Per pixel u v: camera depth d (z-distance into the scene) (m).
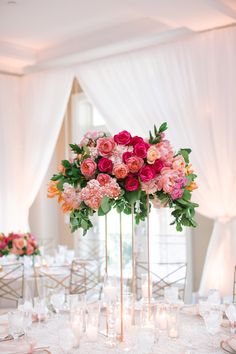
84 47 6.36
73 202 2.86
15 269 5.47
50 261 6.48
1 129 7.29
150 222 7.10
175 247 6.85
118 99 6.30
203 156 5.57
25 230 7.40
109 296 3.29
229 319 3.02
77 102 8.17
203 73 5.58
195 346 2.78
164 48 5.90
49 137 7.19
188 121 5.69
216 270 5.49
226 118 5.44
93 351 2.71
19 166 7.43
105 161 2.80
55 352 2.73
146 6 4.77
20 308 3.41
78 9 5.48
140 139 2.83
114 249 7.75
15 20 5.79
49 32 6.25
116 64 6.34
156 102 5.96
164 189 2.79
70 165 2.91
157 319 2.84
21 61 6.84
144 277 3.52
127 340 2.72
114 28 6.06
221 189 5.47
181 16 5.07
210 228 6.57
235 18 5.18
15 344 2.78
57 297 3.49
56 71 7.05
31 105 7.31
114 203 2.85
